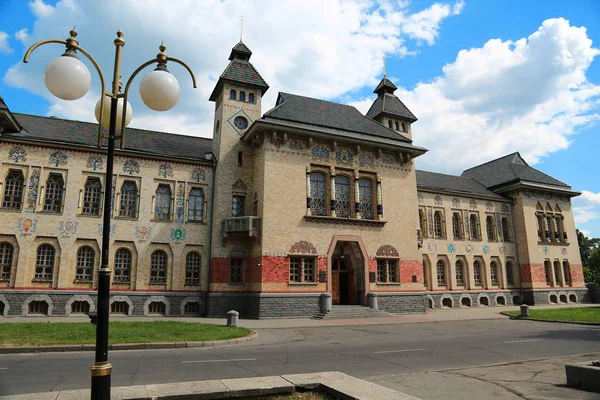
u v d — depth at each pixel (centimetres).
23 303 2522
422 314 3145
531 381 990
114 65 732
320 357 1312
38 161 2689
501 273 4288
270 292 2745
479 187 4625
